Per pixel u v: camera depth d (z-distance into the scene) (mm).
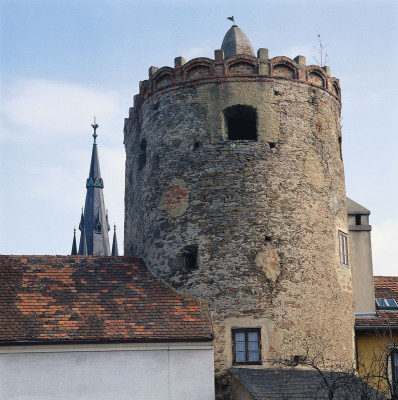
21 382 24969
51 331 25516
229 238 28438
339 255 30219
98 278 28531
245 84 30000
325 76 31453
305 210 29234
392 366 29672
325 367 27953
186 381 25578
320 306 28547
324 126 30922
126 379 25406
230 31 32938
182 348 25828
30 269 28516
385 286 34375
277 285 28000
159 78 31359
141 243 30656
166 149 30359
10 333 25250
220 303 27797
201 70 30438
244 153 29312
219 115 29797
